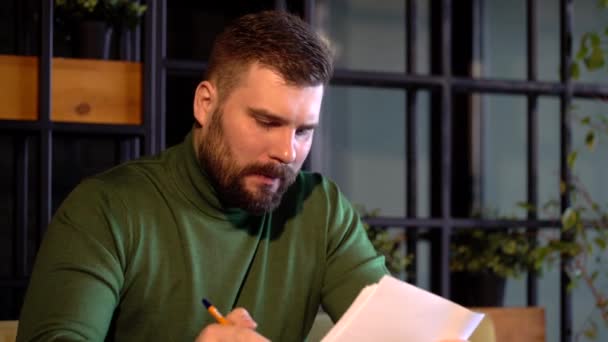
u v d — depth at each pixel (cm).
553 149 392
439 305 142
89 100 260
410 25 315
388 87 316
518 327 292
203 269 168
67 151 316
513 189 385
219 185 161
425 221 308
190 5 338
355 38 370
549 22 393
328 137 365
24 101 255
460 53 375
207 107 164
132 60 300
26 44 309
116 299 157
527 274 327
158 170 172
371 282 179
